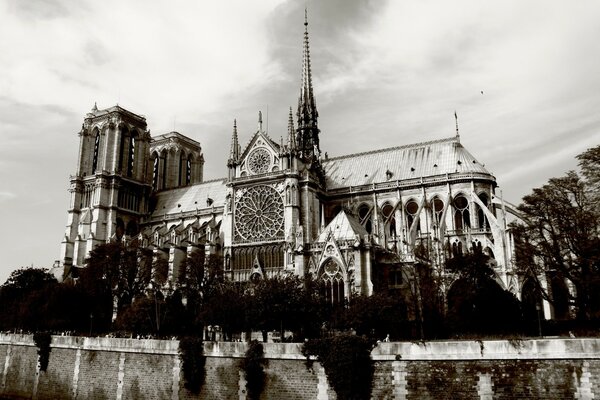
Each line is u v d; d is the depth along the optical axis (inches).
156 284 4232.3
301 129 5290.4
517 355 1712.6
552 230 2406.5
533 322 2490.2
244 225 4350.4
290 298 2637.8
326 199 4746.6
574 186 2394.2
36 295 3740.2
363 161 5007.4
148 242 5036.9
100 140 5935.0
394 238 3656.5
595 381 1598.2
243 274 4212.6
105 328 3754.9
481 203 4074.8
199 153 7224.4
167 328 3324.3
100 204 5570.9
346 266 3134.8
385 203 4574.3
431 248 3270.2
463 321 2465.6
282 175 4234.7
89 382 2632.9
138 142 6131.9
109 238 5162.4
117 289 4207.7
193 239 4660.4
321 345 1978.3
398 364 1870.1
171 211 5836.6
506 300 2514.8
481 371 1750.7
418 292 2874.0
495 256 3631.9
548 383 1657.2
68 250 5541.3
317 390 1967.3
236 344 2201.0
